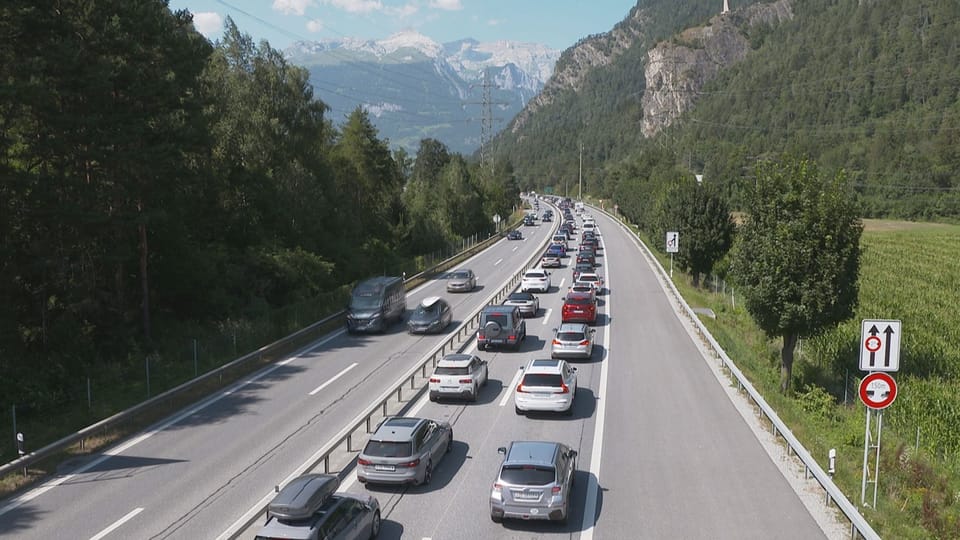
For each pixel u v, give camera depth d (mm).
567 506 16047
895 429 26484
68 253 34312
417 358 33125
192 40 40719
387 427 18594
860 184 162750
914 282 62906
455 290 53906
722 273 65250
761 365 35031
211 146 41375
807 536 15109
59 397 27250
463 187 103812
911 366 34344
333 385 28625
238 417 24594
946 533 16016
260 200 53844
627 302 48344
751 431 22281
